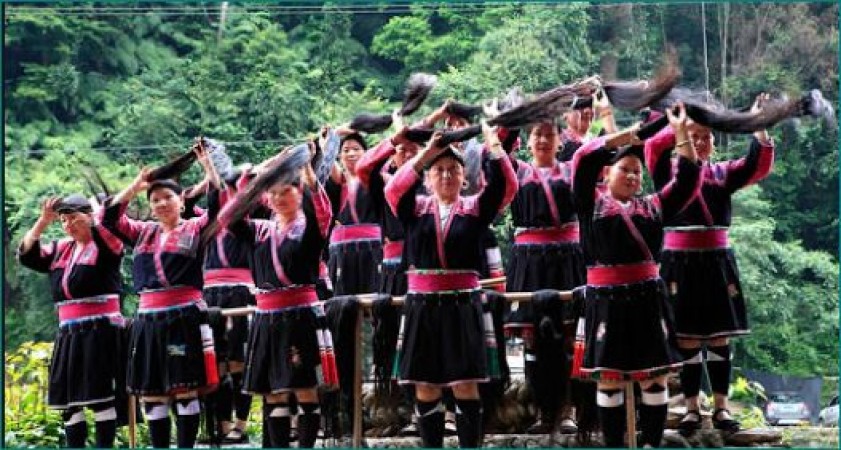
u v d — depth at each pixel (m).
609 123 10.34
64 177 20.88
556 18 19.12
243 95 20.97
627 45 19.89
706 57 20.14
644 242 10.05
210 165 10.75
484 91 18.27
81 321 11.00
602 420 10.17
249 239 10.56
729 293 10.87
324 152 10.63
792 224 20.30
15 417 12.98
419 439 10.84
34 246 11.06
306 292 10.48
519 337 11.03
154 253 10.65
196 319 10.62
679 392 11.49
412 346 10.16
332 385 10.48
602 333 10.06
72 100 21.69
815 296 19.64
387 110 20.28
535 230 11.20
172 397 10.73
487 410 10.57
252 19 21.61
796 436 11.32
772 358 19.55
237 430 11.70
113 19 22.12
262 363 10.45
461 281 10.17
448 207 10.20
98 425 11.00
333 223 11.24
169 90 21.30
